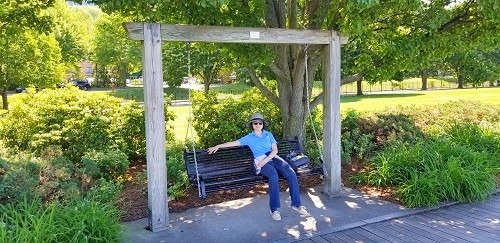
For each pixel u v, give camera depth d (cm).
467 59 1073
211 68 2098
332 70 570
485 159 654
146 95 456
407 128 865
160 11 579
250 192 621
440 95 2603
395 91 3525
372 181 628
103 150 725
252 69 765
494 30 707
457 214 507
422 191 542
